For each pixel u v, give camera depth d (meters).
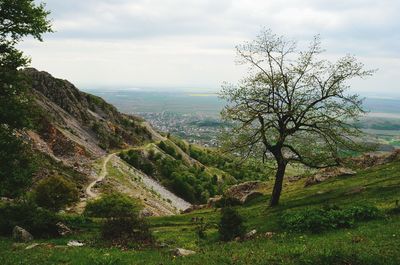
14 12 35.94
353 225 29.69
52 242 30.53
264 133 44.59
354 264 20.78
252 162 47.47
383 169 54.38
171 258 23.56
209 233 37.19
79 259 22.53
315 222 29.86
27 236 31.62
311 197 47.06
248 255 22.92
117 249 26.22
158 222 50.09
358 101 43.00
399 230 25.77
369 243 23.53
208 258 22.77
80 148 164.62
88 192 109.69
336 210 32.28
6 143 36.56
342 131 44.06
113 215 32.41
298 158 46.50
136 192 131.50
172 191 180.00
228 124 46.16
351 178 54.47
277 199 47.00
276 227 32.84
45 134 155.12
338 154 45.91
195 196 182.50
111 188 122.31
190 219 50.38
